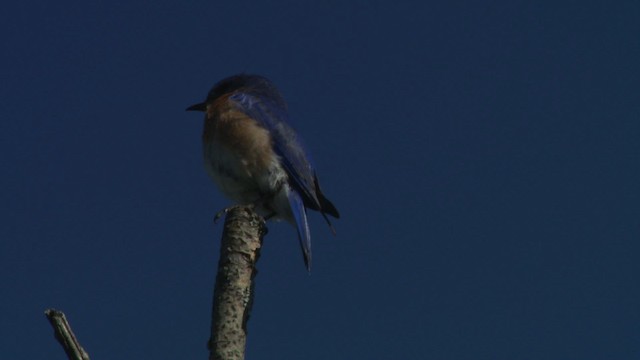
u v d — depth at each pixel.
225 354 6.28
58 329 5.43
